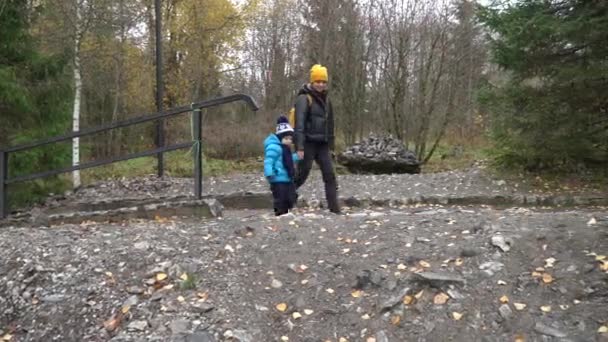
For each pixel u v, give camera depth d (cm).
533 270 436
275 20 2936
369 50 2389
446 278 428
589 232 479
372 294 430
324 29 2370
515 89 1198
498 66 1212
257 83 3014
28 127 1157
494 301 408
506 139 1231
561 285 416
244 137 2078
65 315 430
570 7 1147
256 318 413
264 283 454
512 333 381
